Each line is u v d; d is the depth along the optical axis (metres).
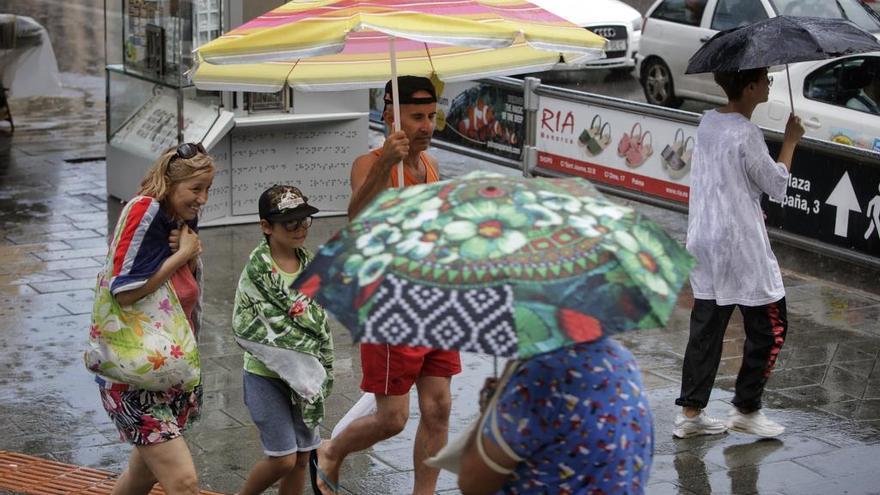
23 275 9.05
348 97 10.55
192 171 4.50
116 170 10.98
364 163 5.34
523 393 3.04
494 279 2.82
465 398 7.00
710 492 5.84
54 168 12.22
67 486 5.82
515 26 4.80
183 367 4.59
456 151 12.33
